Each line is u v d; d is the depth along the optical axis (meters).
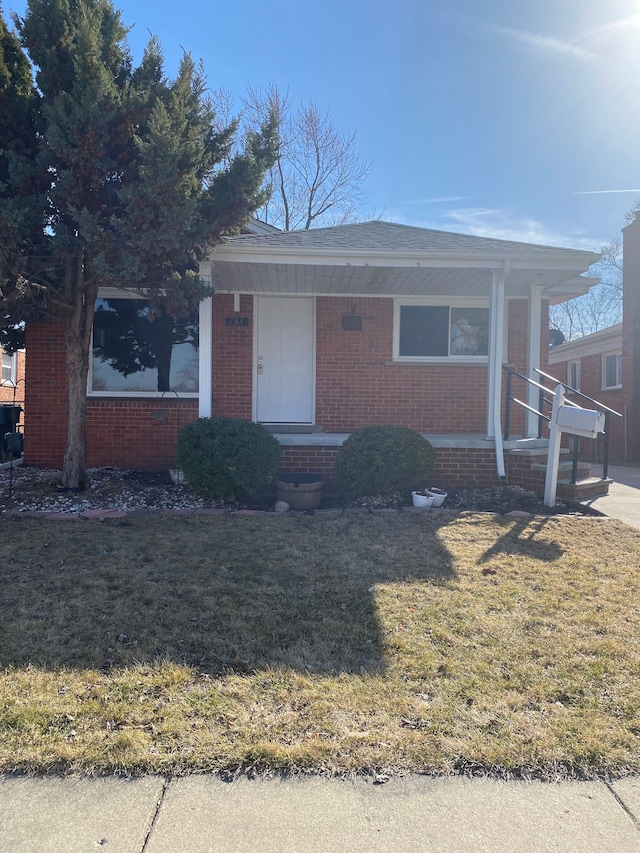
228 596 3.90
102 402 8.85
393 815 2.02
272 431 8.89
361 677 2.86
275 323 9.62
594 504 7.08
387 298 9.62
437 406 9.67
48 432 8.85
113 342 9.05
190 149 6.08
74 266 6.60
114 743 2.32
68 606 3.69
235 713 2.54
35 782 2.14
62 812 2.01
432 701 2.66
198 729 2.42
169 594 3.92
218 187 6.53
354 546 5.11
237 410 9.45
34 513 6.07
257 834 1.93
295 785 2.15
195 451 6.55
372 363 9.62
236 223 6.68
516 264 7.57
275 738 2.37
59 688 2.71
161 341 9.14
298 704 2.62
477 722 2.51
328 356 9.58
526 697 2.70
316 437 7.77
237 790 2.12
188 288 6.65
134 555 4.75
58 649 3.11
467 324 9.73
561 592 4.05
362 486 6.81
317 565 4.57
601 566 4.67
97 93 5.51
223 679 2.82
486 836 1.94
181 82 6.22
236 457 6.48
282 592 3.98
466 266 7.52
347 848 1.89
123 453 8.90
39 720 2.45
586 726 2.49
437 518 6.16
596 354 18.17
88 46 5.59
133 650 3.11
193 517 6.05
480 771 2.23
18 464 9.12
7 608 3.64
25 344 9.12
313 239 8.02
